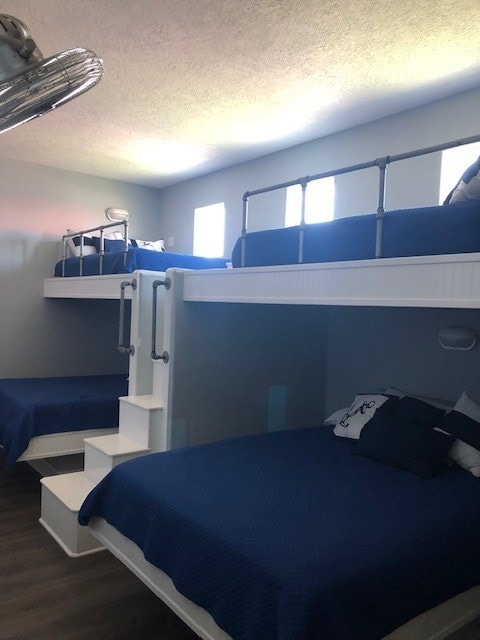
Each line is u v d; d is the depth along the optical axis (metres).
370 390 3.50
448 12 2.25
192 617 1.71
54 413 3.38
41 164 4.87
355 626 1.35
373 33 2.44
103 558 2.60
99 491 2.23
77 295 4.30
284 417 3.54
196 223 5.18
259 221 4.43
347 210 3.67
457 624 1.71
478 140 1.73
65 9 2.30
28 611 2.14
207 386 3.09
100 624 2.08
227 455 2.47
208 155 4.41
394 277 1.84
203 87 3.06
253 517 1.74
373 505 1.89
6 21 1.35
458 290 1.65
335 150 3.79
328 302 2.07
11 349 4.82
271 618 1.37
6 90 1.40
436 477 2.25
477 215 1.69
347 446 2.73
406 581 1.51
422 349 3.21
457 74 2.82
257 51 2.63
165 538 1.80
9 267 4.78
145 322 3.13
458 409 2.58
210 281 2.75
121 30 2.46
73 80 1.49
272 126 3.67
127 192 5.44
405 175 3.32
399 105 3.25
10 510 3.18
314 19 2.33
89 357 5.23
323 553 1.49
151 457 2.39
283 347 3.52
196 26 2.42
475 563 1.75
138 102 3.29
